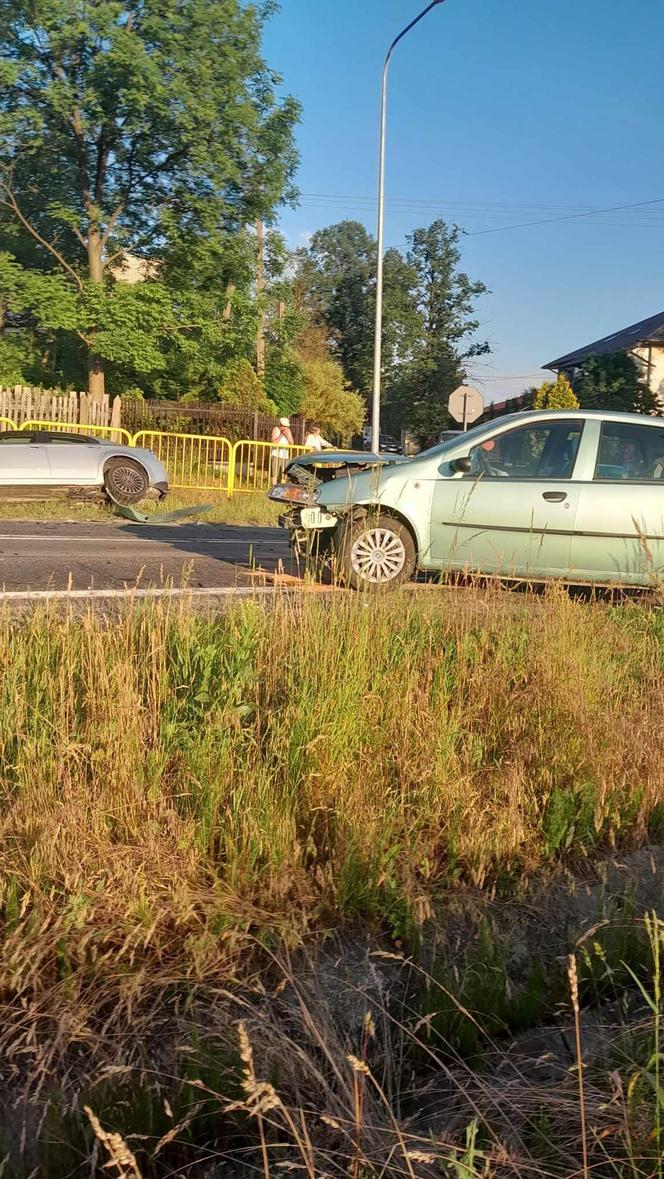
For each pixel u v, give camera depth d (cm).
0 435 1402
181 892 256
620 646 482
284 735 332
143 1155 187
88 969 232
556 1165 177
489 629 456
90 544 1004
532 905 289
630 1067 200
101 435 1822
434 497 706
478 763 353
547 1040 231
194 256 2714
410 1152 167
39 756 301
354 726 343
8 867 261
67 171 2656
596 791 341
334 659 380
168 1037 216
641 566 682
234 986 232
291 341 3856
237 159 2658
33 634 395
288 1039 207
